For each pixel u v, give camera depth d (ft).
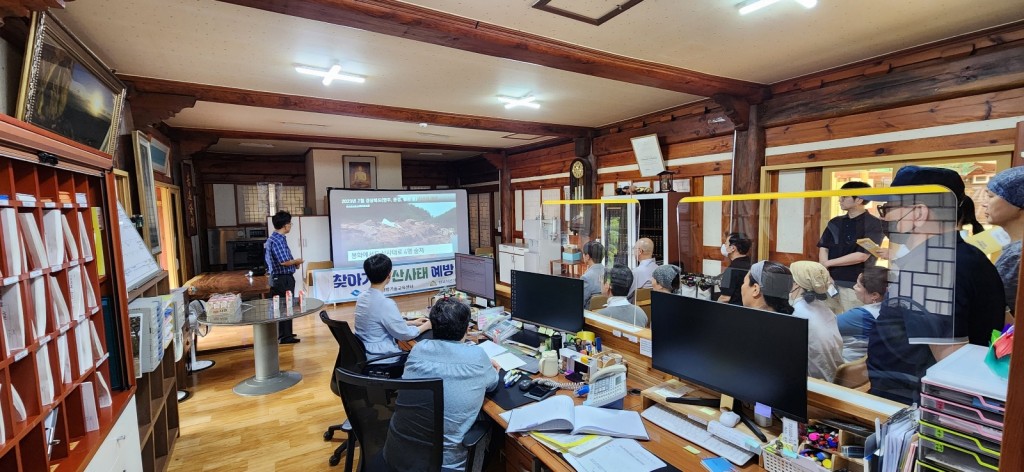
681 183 14.76
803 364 4.08
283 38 8.09
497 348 7.62
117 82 8.62
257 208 25.57
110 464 4.88
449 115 15.28
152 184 12.03
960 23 7.75
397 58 9.33
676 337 5.32
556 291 7.48
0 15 4.83
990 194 6.87
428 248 24.75
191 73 10.18
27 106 5.33
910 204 4.91
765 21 7.52
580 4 6.75
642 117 15.94
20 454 3.65
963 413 2.74
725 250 7.54
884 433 3.39
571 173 19.43
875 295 5.19
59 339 4.25
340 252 22.07
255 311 11.82
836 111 10.37
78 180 4.97
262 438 9.00
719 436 4.50
